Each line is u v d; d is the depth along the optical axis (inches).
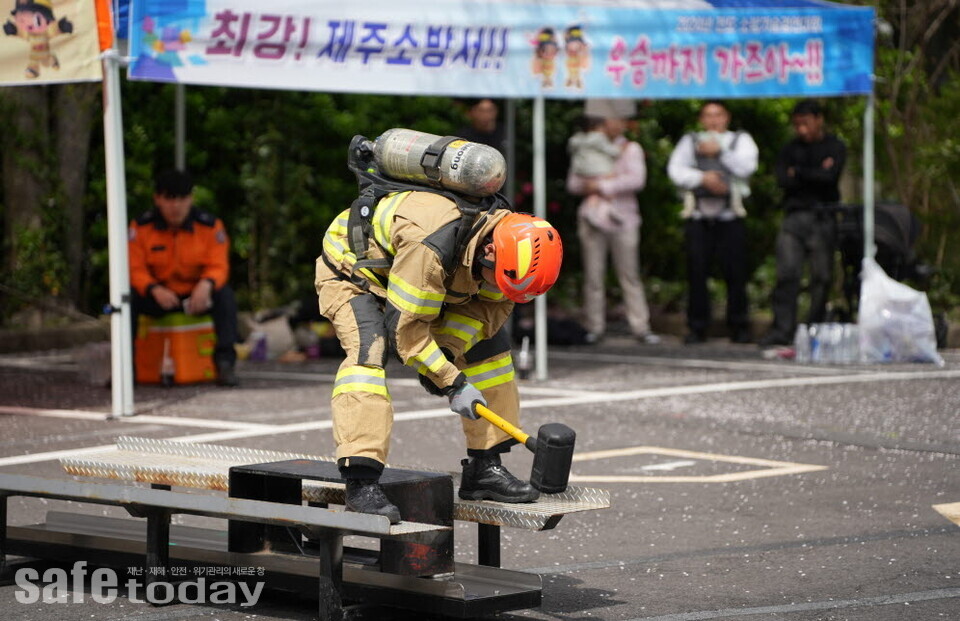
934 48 1959.9
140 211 1840.6
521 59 1267.2
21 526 680.4
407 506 556.1
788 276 1592.0
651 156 1968.5
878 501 807.7
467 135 1563.7
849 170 1942.7
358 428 546.9
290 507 536.7
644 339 1720.0
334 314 570.9
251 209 1911.9
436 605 534.0
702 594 613.0
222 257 1338.6
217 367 1326.3
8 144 1736.0
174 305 1316.4
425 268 538.6
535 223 547.8
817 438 1016.9
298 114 1886.1
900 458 940.6
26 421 1115.3
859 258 1558.8
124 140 1829.5
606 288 2033.7
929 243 1860.2
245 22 1135.6
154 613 586.6
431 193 554.3
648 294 2010.3
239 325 1706.4
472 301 584.4
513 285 544.4
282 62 1156.5
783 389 1261.1
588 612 584.7
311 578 574.6
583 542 719.1
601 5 1289.4
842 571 650.2
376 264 558.9
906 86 1904.5
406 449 979.9
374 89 1198.3
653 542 716.7
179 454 674.2
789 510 787.4
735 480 874.8
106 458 661.3
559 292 1998.0
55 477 877.8
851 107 1909.4
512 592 542.3
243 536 605.0
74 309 1803.6
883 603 593.0
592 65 1289.4
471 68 1238.9
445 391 564.1
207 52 1124.5
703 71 1326.3
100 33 1093.8
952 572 645.9
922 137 1902.1
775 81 1352.1
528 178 1996.8
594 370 1424.7
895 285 1476.4
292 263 1923.0
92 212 1859.0
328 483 602.2
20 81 1103.6
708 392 1248.2
